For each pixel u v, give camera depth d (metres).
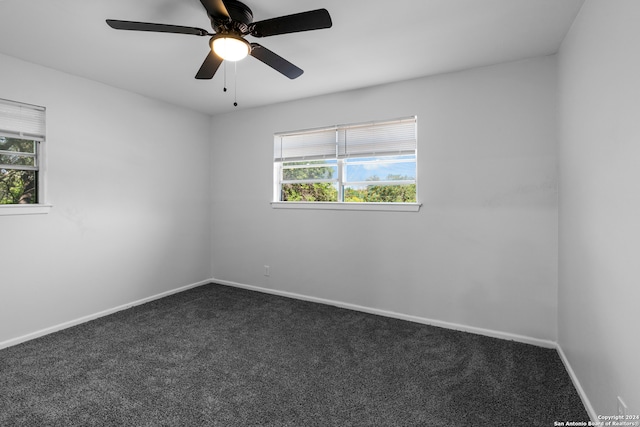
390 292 3.20
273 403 1.85
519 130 2.61
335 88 3.28
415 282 3.07
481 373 2.17
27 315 2.65
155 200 3.68
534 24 2.06
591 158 1.72
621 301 1.37
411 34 2.19
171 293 3.88
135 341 2.64
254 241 4.06
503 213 2.68
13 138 2.60
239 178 4.15
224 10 1.61
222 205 4.30
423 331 2.84
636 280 1.24
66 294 2.90
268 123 3.89
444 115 2.89
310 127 3.59
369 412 1.78
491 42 2.31
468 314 2.84
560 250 2.39
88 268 3.06
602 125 1.57
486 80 2.72
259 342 2.63
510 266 2.67
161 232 3.76
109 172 3.22
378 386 2.02
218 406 1.82
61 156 2.85
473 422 1.70
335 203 3.48
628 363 1.31
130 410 1.78
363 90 3.27
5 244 2.52
